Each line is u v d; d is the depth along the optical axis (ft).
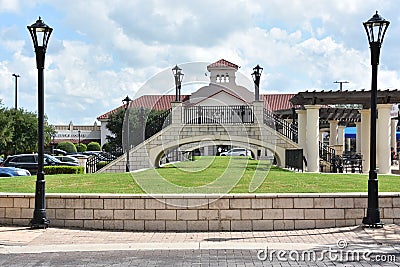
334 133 105.81
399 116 103.09
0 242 29.25
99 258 25.82
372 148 32.58
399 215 33.53
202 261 25.03
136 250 27.71
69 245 28.68
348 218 33.04
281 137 78.69
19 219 34.12
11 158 84.89
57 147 181.98
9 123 132.67
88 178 50.03
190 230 32.89
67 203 33.58
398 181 48.32
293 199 32.86
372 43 32.96
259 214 32.86
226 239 30.17
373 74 32.99
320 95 68.85
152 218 33.06
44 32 33.27
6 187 42.32
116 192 37.42
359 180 47.70
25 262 25.04
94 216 33.37
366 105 78.33
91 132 229.25
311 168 68.95
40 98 33.19
